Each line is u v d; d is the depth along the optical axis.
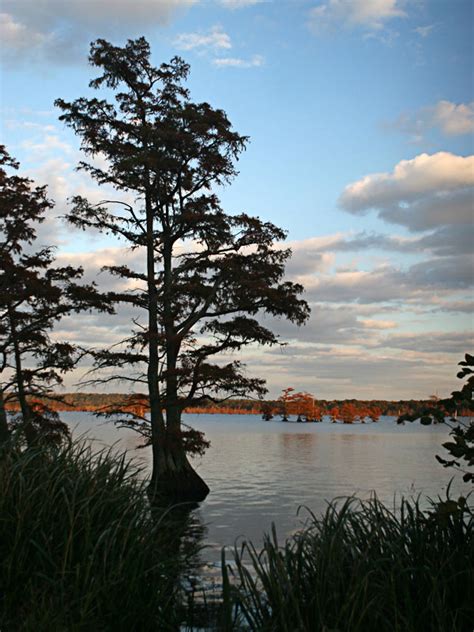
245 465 44.34
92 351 30.72
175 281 33.25
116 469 7.22
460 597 4.80
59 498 6.39
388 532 5.45
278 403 160.75
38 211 31.84
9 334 29.75
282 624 4.47
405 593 4.55
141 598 5.60
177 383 30.72
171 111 32.22
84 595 5.22
